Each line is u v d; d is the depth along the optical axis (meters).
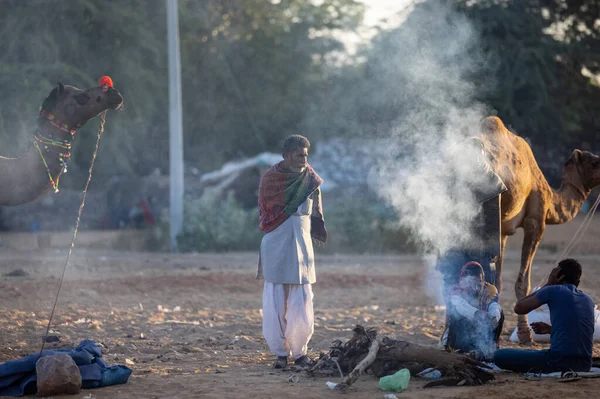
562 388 11.77
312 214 14.24
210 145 75.56
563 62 62.44
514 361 13.04
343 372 12.97
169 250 43.94
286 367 13.82
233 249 43.59
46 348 16.03
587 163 18.03
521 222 16.98
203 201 44.72
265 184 13.77
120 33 63.59
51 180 12.90
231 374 13.23
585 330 12.73
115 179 64.38
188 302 24.47
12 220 61.00
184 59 73.25
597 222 62.97
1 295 23.58
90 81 60.59
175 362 14.67
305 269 13.71
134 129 65.19
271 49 79.25
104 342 16.88
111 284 26.66
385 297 26.30
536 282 28.84
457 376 12.30
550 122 61.00
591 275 31.25
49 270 31.28
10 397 11.58
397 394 11.52
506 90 57.38
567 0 61.44
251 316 21.55
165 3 68.12
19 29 59.78
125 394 11.55
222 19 78.81
